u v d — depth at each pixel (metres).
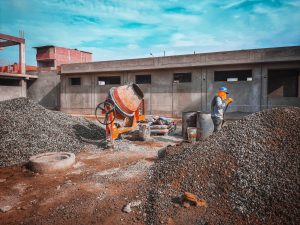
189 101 18.64
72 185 4.93
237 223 3.33
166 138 10.52
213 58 17.36
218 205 3.75
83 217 3.71
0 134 7.63
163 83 19.45
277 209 3.46
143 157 7.19
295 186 3.78
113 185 4.85
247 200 3.73
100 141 9.23
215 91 17.75
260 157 4.46
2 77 24.12
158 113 19.70
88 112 22.77
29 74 27.66
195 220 3.46
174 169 4.82
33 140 7.69
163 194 4.13
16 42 25.31
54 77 26.31
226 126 5.81
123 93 8.94
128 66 20.36
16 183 5.21
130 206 3.94
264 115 5.51
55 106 26.33
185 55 18.25
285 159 4.30
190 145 6.36
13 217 3.79
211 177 4.36
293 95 18.62
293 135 4.73
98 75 22.16
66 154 6.80
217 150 4.93
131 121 9.91
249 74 21.50
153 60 19.44
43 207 4.07
